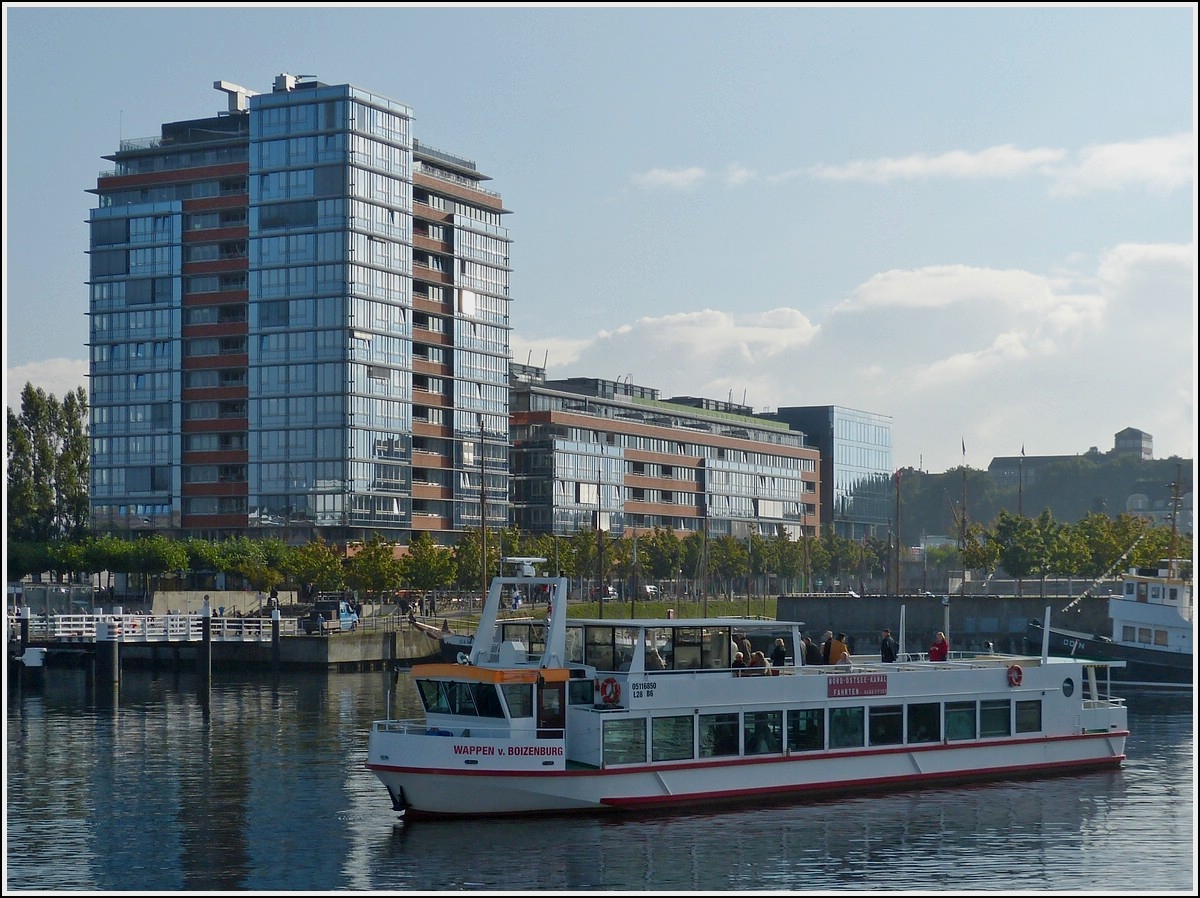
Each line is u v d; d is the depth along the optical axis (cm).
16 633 10275
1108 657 10438
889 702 5103
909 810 4803
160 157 18912
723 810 4734
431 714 4734
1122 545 17275
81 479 18062
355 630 11712
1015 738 5369
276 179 17788
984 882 3938
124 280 18700
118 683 9650
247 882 3966
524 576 4878
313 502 17488
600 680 4691
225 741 6825
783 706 4894
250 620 11669
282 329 17738
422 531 18812
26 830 4675
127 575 16300
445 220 19300
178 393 18388
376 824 4675
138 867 4156
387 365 18062
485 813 4550
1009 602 14250
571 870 4031
